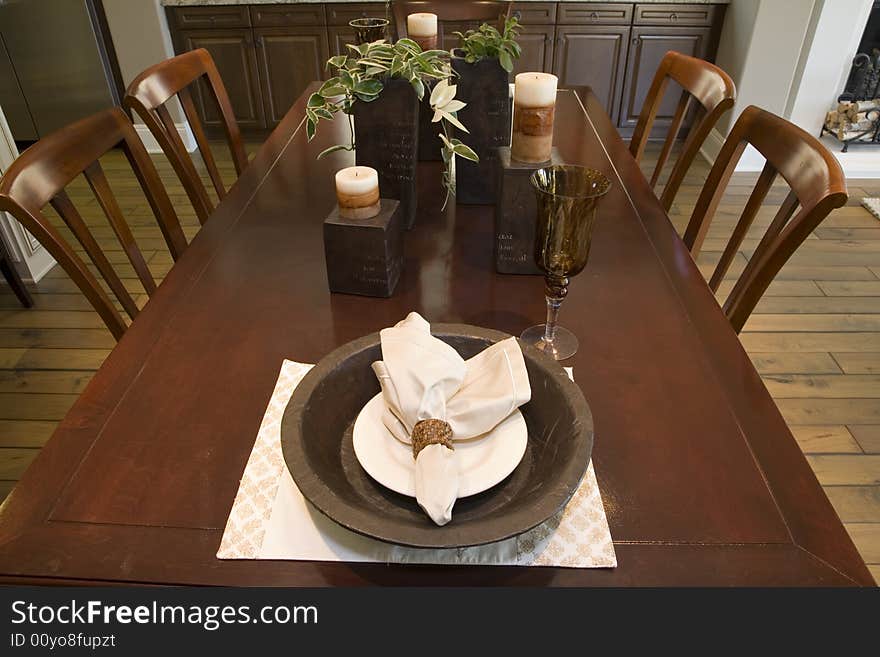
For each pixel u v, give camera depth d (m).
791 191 1.08
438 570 0.66
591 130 1.75
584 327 1.00
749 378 0.90
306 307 1.04
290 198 1.39
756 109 1.27
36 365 2.13
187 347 0.96
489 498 0.70
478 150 1.31
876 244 2.77
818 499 0.73
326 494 0.62
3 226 2.36
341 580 0.65
